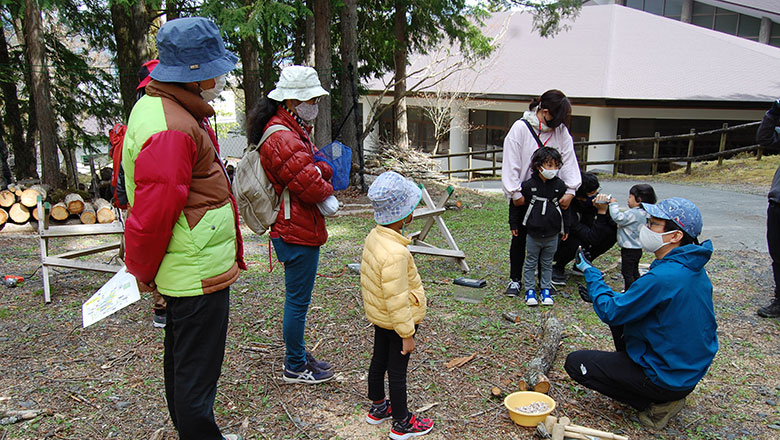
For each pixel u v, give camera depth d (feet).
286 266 10.24
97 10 38.34
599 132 57.21
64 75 37.99
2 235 24.29
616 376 9.63
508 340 13.09
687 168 45.47
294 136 9.61
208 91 7.68
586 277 10.22
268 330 13.60
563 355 12.39
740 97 49.83
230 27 26.32
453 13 44.19
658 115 54.54
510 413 9.79
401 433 9.21
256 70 37.22
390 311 8.57
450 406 10.35
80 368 11.60
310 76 9.75
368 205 30.76
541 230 14.75
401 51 45.47
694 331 9.04
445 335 13.35
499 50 63.05
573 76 58.59
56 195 27.84
